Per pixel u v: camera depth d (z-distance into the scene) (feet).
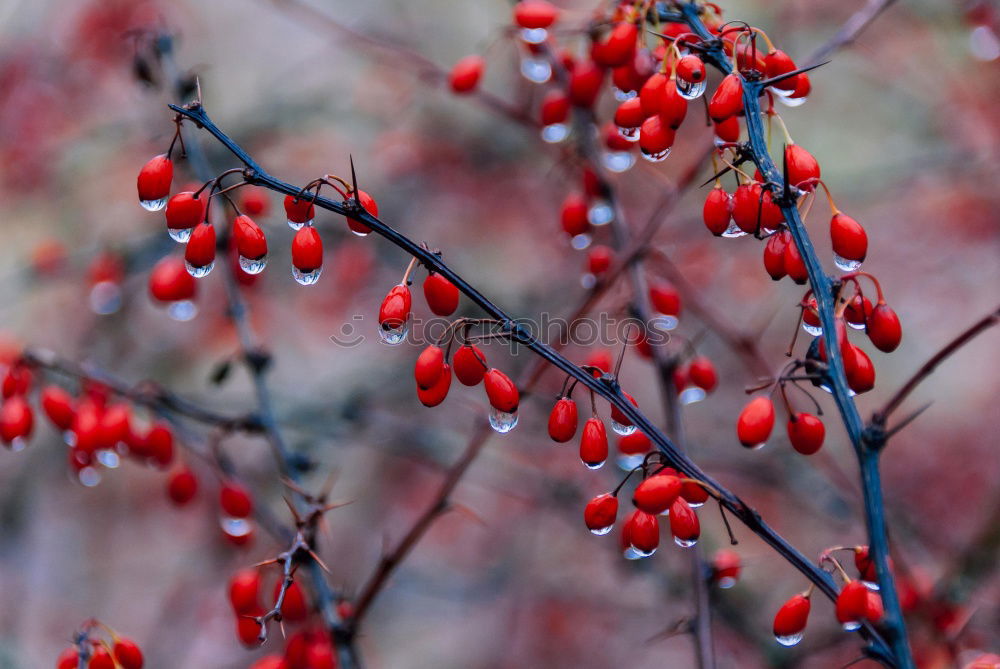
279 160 18.95
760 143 6.11
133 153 17.93
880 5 10.05
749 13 18.43
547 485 14.42
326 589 8.40
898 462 19.39
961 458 19.27
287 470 9.64
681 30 7.68
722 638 13.69
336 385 17.01
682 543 6.09
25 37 18.03
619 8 8.21
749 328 17.01
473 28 20.62
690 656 17.53
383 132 17.90
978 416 20.04
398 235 5.96
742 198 6.26
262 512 9.67
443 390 6.21
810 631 15.48
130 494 19.36
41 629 18.04
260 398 9.87
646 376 19.48
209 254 6.22
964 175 18.52
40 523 18.54
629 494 13.88
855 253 6.07
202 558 17.52
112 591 18.66
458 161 17.92
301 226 6.48
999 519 12.09
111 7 18.20
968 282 20.17
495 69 18.20
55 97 18.04
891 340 6.12
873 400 20.99
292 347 18.11
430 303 6.14
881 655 5.66
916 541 13.74
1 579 17.37
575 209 10.03
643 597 17.52
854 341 21.89
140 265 12.68
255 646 8.27
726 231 6.54
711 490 5.99
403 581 17.20
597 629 17.67
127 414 9.36
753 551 16.92
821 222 19.71
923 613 10.42
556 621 17.61
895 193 18.81
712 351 17.75
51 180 17.97
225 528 9.54
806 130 20.21
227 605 17.60
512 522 18.20
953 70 18.97
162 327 17.37
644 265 10.91
